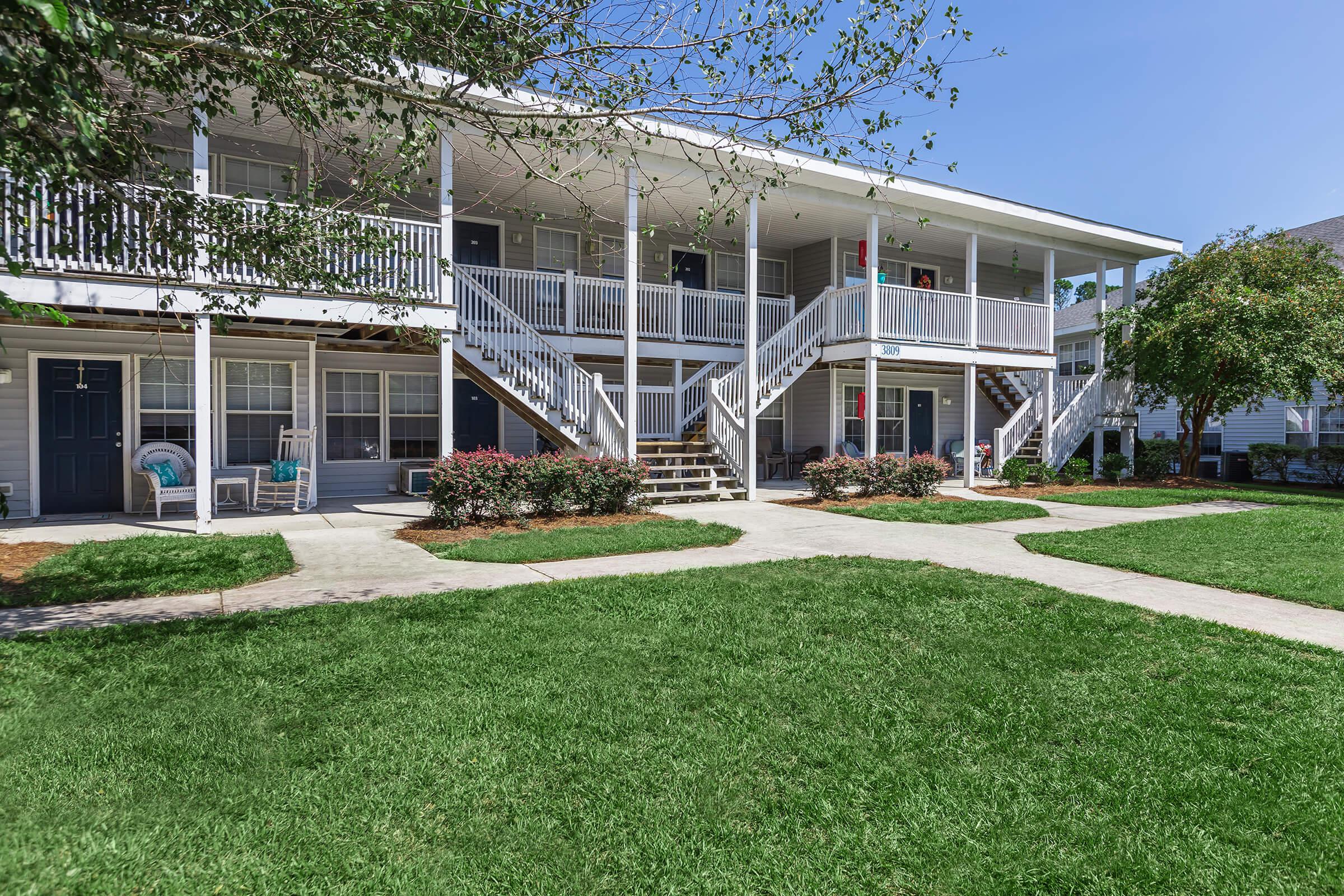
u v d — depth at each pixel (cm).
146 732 302
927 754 295
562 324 1267
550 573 640
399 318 742
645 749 295
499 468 920
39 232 750
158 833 233
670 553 749
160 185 586
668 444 1244
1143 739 309
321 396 1214
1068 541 812
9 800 250
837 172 1195
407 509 1075
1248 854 229
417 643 423
